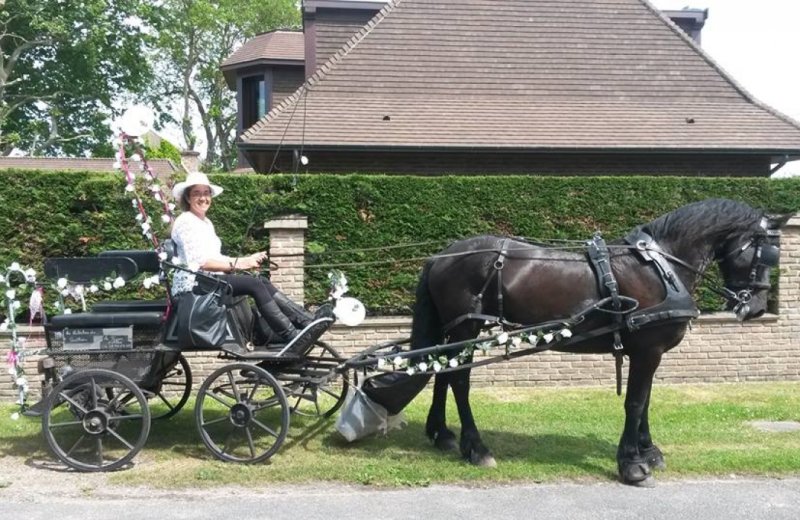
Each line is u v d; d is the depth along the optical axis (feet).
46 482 18.85
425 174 39.52
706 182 31.32
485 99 42.16
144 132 22.03
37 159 74.84
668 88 44.19
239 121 61.57
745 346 32.12
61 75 89.61
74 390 19.94
